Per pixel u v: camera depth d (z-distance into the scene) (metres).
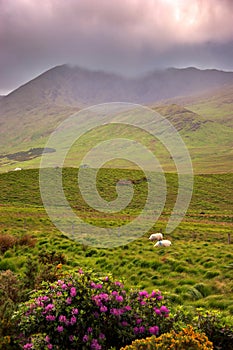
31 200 59.97
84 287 8.41
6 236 22.09
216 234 34.47
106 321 7.91
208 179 85.75
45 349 7.25
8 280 10.20
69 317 7.88
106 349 7.57
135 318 8.10
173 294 12.46
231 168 151.12
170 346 6.72
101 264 18.25
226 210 60.97
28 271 11.20
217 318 8.74
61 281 8.84
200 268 15.85
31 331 7.78
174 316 8.57
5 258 18.25
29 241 22.22
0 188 65.62
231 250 21.06
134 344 6.96
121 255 19.91
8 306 8.42
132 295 8.75
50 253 18.52
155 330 7.83
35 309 8.04
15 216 40.53
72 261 18.27
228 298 11.91
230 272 14.58
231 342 8.16
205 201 67.12
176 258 18.38
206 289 13.02
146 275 15.79
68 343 7.56
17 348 7.63
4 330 7.76
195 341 6.93
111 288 8.71
